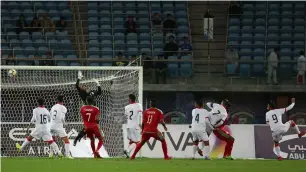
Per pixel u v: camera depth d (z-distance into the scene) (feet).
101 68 246.68
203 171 164.04
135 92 268.62
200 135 230.07
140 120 231.71
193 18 406.82
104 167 173.47
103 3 412.16
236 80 355.15
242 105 354.13
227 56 358.84
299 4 409.28
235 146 264.93
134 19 400.26
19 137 259.60
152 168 171.32
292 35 390.83
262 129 266.36
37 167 172.86
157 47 378.94
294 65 368.48
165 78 344.28
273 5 410.11
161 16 402.52
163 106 349.00
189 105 339.36
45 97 287.89
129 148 231.91
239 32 391.65
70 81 304.50
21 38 379.35
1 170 162.09
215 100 352.28
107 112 267.59
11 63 353.10
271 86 342.23
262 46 381.19
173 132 261.03
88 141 252.01
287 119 346.95
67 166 176.96
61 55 367.45
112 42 381.60
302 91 341.62
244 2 415.23
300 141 265.95
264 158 263.70
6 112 283.18
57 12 401.49
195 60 343.87
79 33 392.47
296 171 168.76
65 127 255.91
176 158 241.96
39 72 305.12
